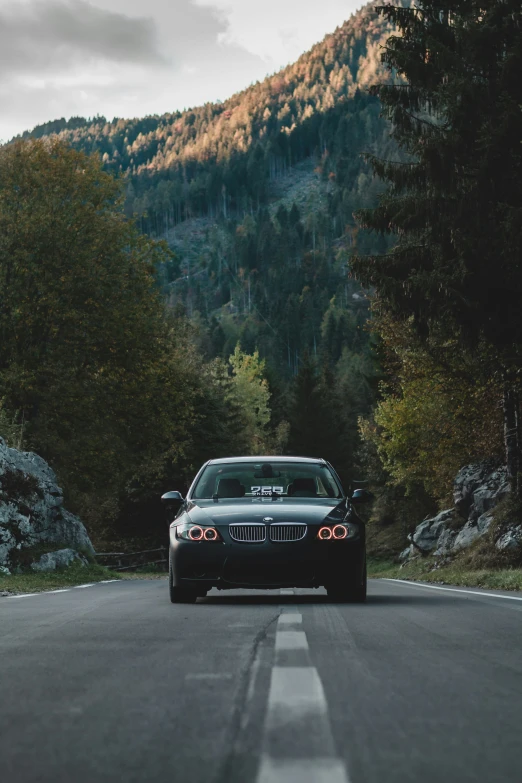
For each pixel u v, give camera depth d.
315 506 19.83
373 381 107.62
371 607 17.94
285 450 187.12
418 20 45.75
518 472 48.84
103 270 67.56
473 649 11.12
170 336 77.56
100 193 72.50
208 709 7.11
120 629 13.56
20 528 39.31
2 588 30.39
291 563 18.70
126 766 5.33
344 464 174.75
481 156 41.16
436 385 59.72
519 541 45.09
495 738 6.11
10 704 7.48
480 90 41.47
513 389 48.00
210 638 12.21
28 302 65.31
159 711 7.07
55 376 65.31
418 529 68.12
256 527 18.91
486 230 40.84
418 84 45.41
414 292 42.31
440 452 66.25
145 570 94.19
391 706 7.27
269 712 6.94
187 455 100.25
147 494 97.31
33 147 70.94
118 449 68.25
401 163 45.25
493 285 40.22
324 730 6.30
